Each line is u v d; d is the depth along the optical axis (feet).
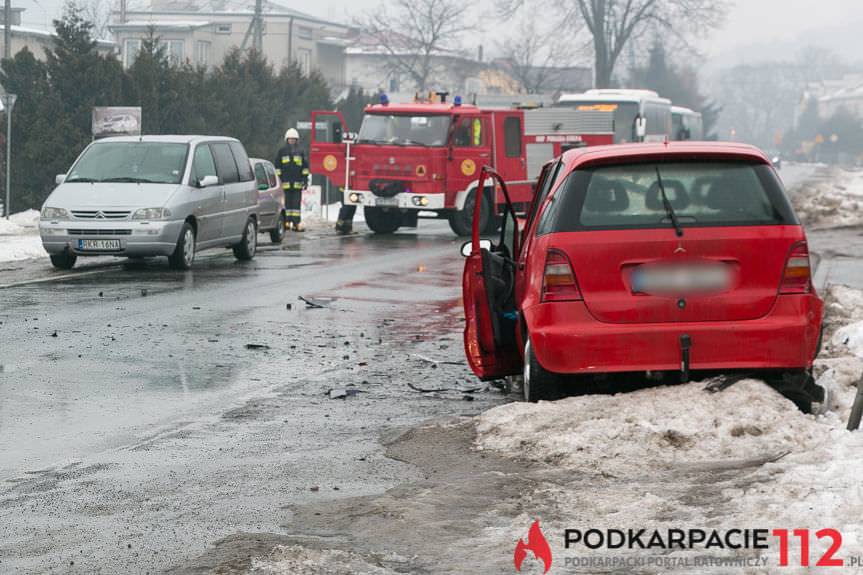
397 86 276.00
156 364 35.09
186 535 18.43
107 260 68.54
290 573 16.21
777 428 22.39
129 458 23.90
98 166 63.87
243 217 68.90
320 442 25.08
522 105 100.32
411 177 91.66
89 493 21.18
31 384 31.94
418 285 56.90
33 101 115.03
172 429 26.63
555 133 97.04
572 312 24.43
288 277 59.88
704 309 24.25
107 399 30.04
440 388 31.35
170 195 61.57
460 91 299.38
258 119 141.49
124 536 18.47
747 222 24.36
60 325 42.55
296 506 19.98
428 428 25.32
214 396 30.42
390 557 16.93
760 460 21.42
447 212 93.20
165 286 54.95
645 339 24.21
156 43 130.62
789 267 24.32
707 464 21.40
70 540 18.35
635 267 24.38
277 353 37.11
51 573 16.81
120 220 60.23
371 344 38.93
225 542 17.92
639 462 21.49
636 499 19.16
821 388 25.12
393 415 27.99
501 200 94.79
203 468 22.93
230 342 39.14
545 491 19.85
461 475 21.58
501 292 30.66
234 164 69.05
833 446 21.43
